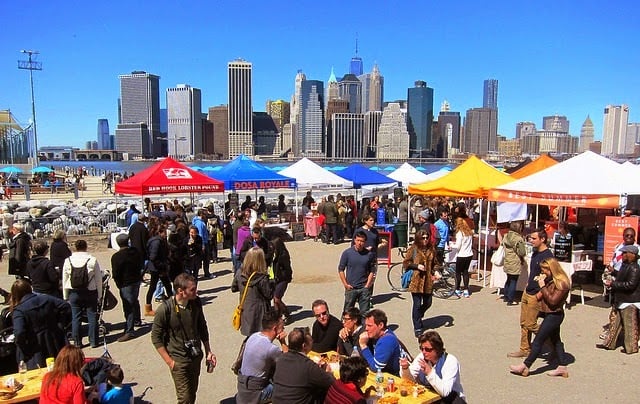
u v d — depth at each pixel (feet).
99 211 76.74
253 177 64.85
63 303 22.15
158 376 24.06
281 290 30.27
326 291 40.63
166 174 55.31
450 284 42.11
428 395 16.84
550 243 40.91
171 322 17.61
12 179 143.64
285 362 15.78
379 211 71.36
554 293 22.74
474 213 67.15
